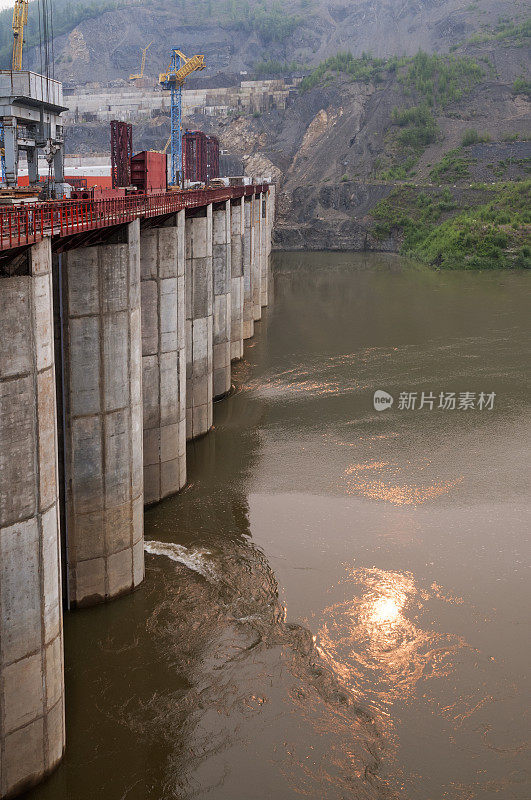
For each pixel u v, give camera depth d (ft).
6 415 55.21
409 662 77.66
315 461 129.49
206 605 87.45
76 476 82.69
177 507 112.37
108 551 86.12
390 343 213.05
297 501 114.21
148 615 85.61
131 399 84.99
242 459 130.41
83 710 71.10
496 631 82.74
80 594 86.07
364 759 65.67
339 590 90.38
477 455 132.16
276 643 80.59
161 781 63.31
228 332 160.76
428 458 130.93
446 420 150.00
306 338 220.84
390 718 70.18
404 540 102.37
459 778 63.87
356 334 225.35
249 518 108.68
